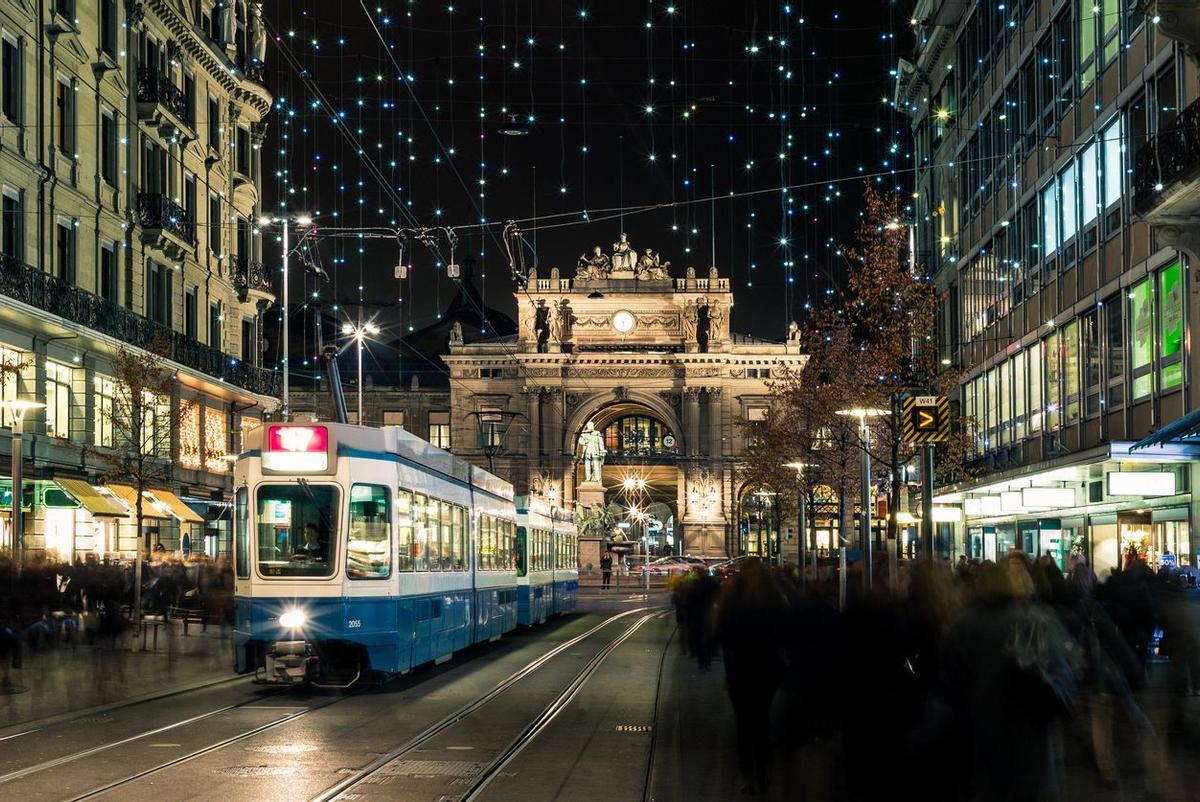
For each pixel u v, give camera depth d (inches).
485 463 4436.5
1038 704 329.7
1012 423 1635.1
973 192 1856.5
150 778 492.1
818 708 511.2
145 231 1663.4
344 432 826.8
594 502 4291.3
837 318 1654.8
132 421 1368.1
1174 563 1101.7
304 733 625.9
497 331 5772.6
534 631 1654.8
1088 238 1314.0
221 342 1983.3
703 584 992.2
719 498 4377.5
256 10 2126.0
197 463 1828.2
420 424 4618.6
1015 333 1608.0
